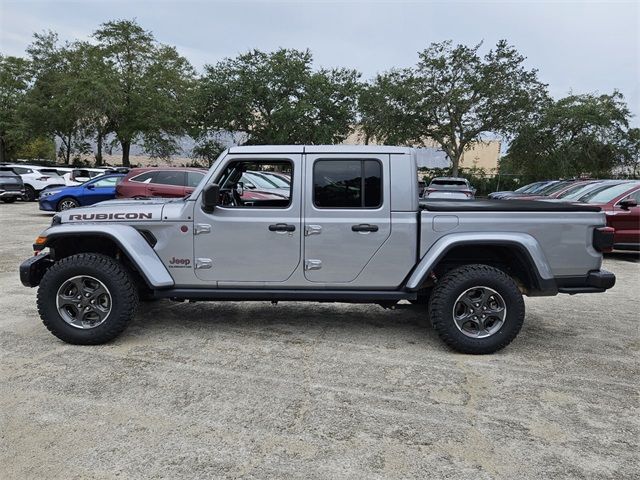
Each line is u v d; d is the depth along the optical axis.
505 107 29.39
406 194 4.40
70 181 22.39
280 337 4.84
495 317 4.40
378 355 4.41
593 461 2.85
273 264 4.47
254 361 4.22
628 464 2.83
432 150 44.91
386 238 4.41
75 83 30.92
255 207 4.45
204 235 4.46
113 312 4.42
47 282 4.39
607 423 3.28
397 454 2.89
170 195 12.23
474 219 4.36
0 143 39.47
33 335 4.78
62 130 35.50
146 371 3.98
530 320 5.60
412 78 30.11
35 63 35.59
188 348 4.50
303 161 4.43
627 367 4.22
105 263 4.42
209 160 38.12
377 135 32.16
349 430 3.14
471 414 3.37
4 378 3.81
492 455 2.89
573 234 4.39
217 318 5.44
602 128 29.44
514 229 4.36
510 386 3.81
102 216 4.56
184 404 3.44
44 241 4.48
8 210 18.09
